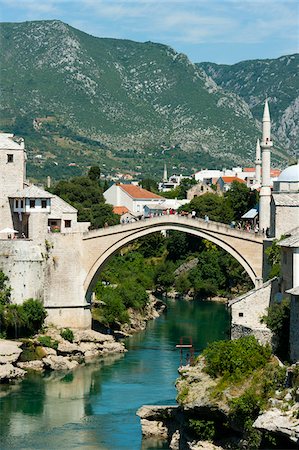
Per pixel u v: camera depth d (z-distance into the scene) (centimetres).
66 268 16238
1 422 10969
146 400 11919
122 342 16475
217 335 17200
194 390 9519
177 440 9850
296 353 9694
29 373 13850
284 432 8319
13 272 15612
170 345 16125
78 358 14900
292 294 9750
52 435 10400
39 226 16050
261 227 16200
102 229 16312
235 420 9038
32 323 15462
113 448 9875
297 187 14850
